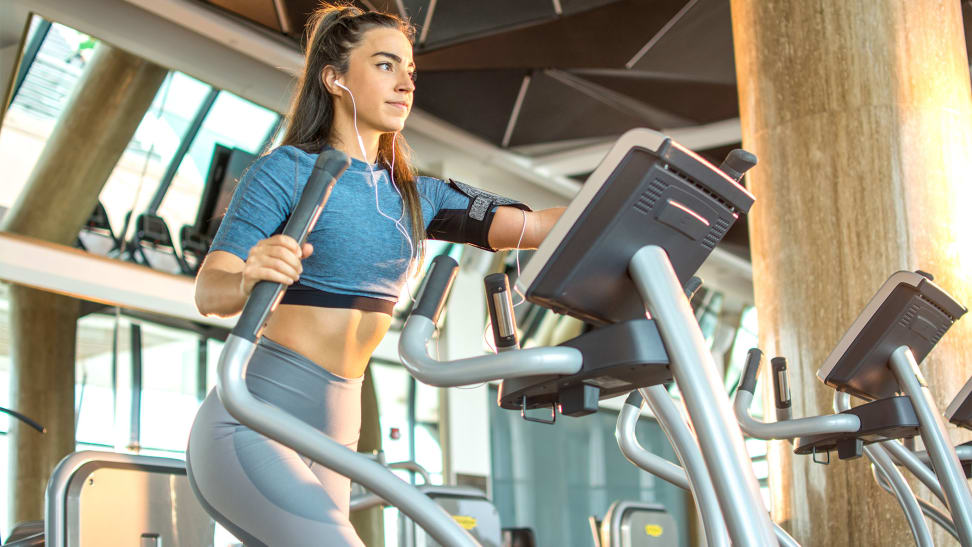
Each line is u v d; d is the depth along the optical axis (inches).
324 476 58.3
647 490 445.4
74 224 276.7
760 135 143.7
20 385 268.8
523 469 393.4
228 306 51.1
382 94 62.2
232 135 298.5
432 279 52.8
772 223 139.9
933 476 89.3
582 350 49.5
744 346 499.8
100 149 272.4
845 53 137.8
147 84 270.7
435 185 67.2
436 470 356.2
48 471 269.7
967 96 140.8
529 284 49.1
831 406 129.1
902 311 78.4
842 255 132.6
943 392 126.6
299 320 56.6
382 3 243.1
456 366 49.3
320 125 63.8
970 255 132.4
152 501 84.5
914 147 134.0
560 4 248.4
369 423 341.4
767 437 78.8
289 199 57.5
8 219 265.6
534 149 346.3
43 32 247.4
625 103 303.4
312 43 65.2
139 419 290.2
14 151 259.9
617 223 48.8
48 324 274.5
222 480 53.3
